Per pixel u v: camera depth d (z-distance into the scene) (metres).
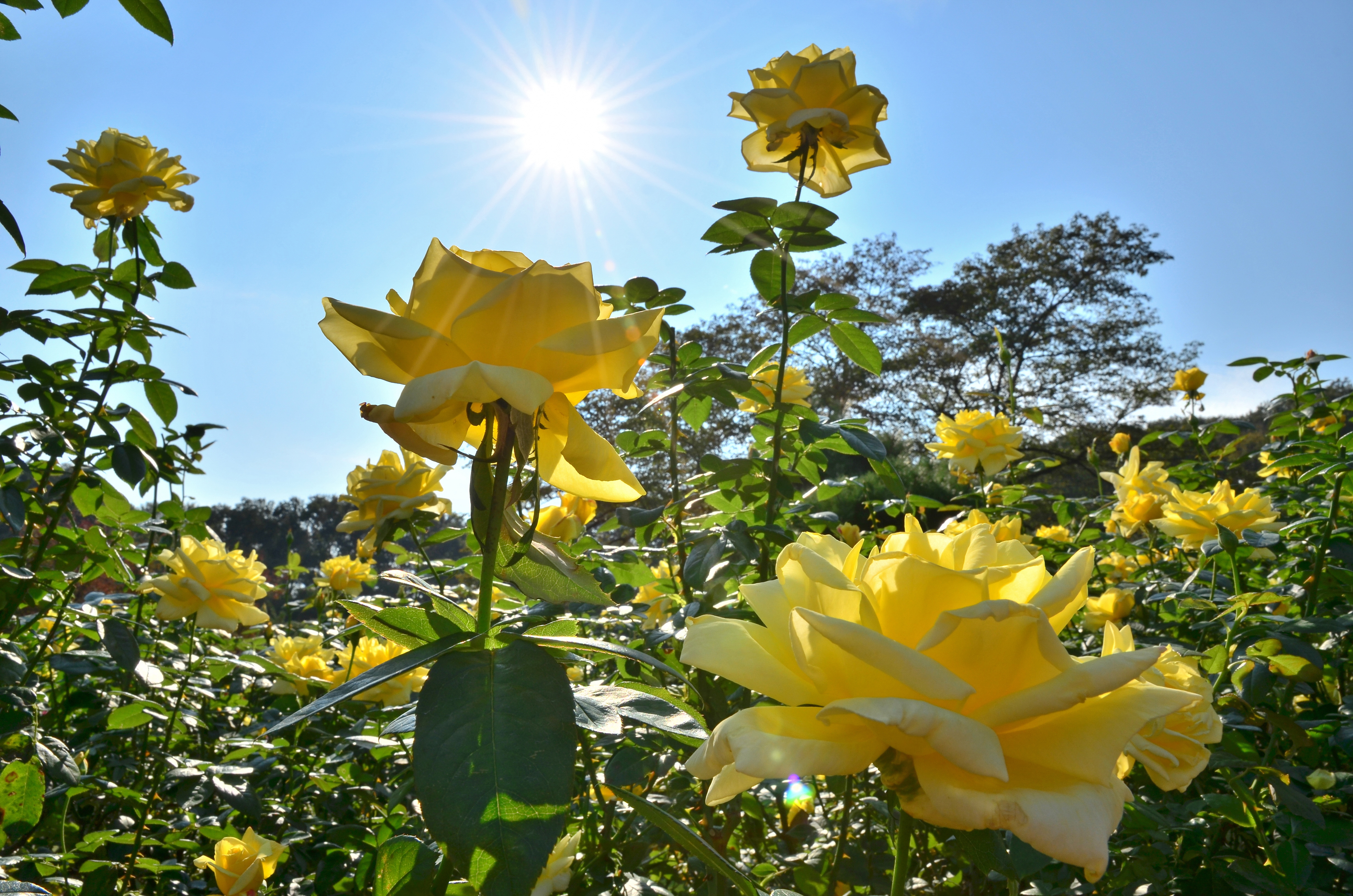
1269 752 0.61
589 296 0.28
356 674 0.80
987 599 0.23
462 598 0.83
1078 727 0.22
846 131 0.62
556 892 0.56
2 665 0.62
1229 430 1.26
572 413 0.31
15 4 0.50
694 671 0.58
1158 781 0.35
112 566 0.81
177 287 0.81
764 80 0.69
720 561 0.67
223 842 0.54
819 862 0.65
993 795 0.21
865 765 0.22
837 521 0.71
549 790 0.24
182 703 0.79
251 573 0.85
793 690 0.24
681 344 0.79
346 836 0.64
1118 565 1.04
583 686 0.33
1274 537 0.71
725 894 0.58
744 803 0.68
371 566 1.29
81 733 0.80
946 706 0.22
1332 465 0.73
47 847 0.65
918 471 3.46
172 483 0.88
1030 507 1.13
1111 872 0.61
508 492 0.33
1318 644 0.70
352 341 0.30
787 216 0.65
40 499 0.73
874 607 0.24
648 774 0.59
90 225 0.84
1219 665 0.64
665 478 1.01
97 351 0.77
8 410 0.70
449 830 0.23
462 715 0.25
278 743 0.79
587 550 0.76
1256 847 0.62
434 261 0.29
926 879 0.66
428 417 0.27
